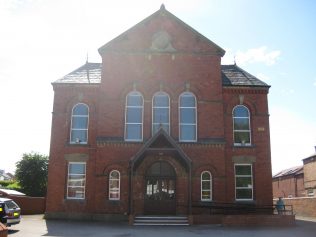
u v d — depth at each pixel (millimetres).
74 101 26953
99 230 19812
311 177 45812
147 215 23906
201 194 24875
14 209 19328
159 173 25062
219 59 26859
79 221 24312
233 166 26078
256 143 26500
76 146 26281
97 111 26734
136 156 23484
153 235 18000
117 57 26641
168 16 27172
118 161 25141
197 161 25234
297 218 30562
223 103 26844
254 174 26094
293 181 52500
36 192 39844
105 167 25062
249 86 27078
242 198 25844
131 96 26453
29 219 25453
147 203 24641
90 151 26188
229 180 25828
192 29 26984
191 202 23906
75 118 26906
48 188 25828
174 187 24906
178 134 25750
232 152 26266
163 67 26594
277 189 59219
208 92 26359
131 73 26453
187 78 26484
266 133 26688
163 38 26922
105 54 26672
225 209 24906
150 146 24047
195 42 26953
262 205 25672
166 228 21031
